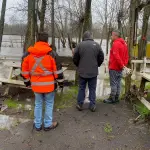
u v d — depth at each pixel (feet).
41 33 13.61
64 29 73.05
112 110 17.88
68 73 33.94
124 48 17.99
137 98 19.65
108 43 64.08
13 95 21.07
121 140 13.61
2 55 58.49
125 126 15.33
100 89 24.49
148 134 14.34
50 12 45.09
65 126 15.12
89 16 23.48
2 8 30.71
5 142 13.12
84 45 16.57
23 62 13.83
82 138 13.74
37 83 13.69
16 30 78.38
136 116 16.87
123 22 51.67
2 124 15.19
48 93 13.98
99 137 13.89
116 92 19.17
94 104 17.56
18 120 15.85
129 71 18.76
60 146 12.88
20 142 13.16
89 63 16.62
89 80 17.24
